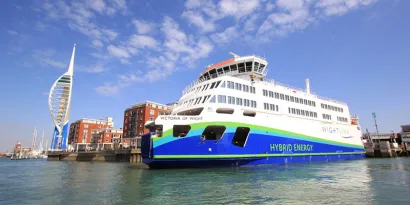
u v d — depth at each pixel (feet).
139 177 71.51
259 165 98.17
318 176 70.69
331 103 145.59
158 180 64.13
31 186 62.03
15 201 44.80
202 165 87.30
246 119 97.60
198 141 84.94
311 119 127.44
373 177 69.67
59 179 76.13
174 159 81.35
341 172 81.35
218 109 94.73
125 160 205.57
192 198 44.04
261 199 43.01
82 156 251.19
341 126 147.43
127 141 285.43
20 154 441.68
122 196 46.91
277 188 52.80
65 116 327.06
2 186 62.90
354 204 39.81
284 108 114.62
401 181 62.90
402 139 262.67
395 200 42.37
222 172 79.00
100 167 131.03
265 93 109.70
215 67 121.29
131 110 294.87
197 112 101.35
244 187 53.83
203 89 101.45
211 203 40.47
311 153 121.80
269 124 105.19
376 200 42.32
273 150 103.65
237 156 91.35
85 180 71.97
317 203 40.34
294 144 113.91
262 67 117.91
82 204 41.47
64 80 336.29
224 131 90.43
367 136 262.67
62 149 315.99
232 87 98.73
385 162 134.31
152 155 80.43
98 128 403.95
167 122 82.43
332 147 135.95
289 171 82.43
